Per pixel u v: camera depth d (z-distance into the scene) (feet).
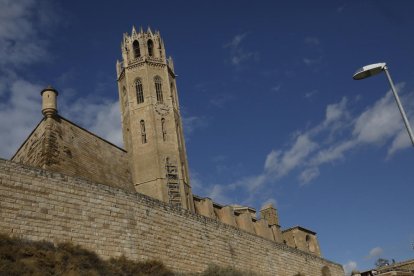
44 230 98.02
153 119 237.04
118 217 114.32
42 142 138.51
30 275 84.38
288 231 262.88
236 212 241.14
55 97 147.74
